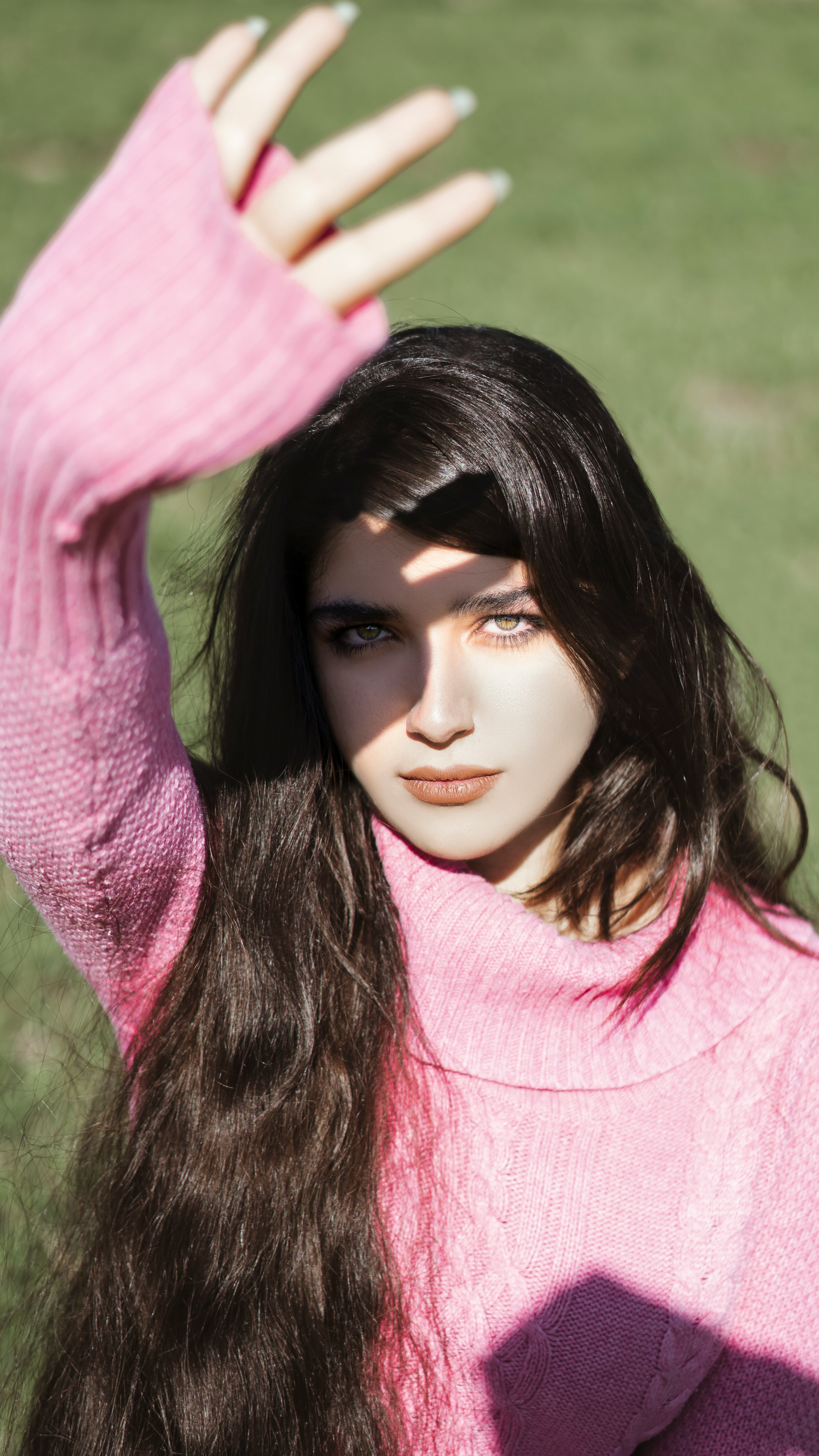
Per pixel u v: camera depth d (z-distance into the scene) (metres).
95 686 0.76
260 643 1.07
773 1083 1.08
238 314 0.61
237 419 0.62
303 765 1.09
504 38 12.21
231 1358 1.02
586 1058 1.07
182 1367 1.02
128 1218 1.06
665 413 5.81
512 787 1.01
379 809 1.05
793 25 13.09
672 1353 1.03
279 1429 1.01
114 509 0.67
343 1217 1.03
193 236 0.62
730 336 6.68
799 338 6.68
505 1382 1.03
